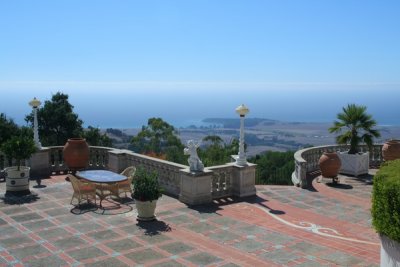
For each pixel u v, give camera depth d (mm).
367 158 18281
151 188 11352
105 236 10367
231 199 14102
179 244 9859
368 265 8664
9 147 14305
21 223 11328
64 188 15320
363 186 16234
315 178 17562
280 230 10953
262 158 37531
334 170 16406
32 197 14023
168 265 8656
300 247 9719
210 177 13586
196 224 11391
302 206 13375
